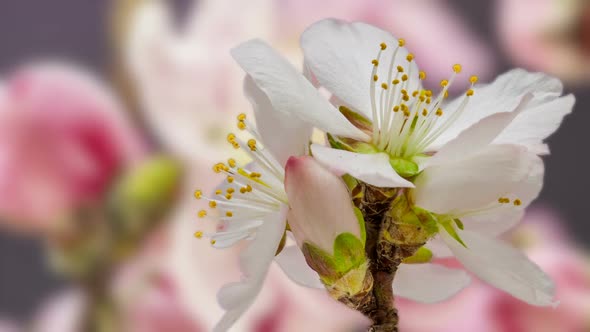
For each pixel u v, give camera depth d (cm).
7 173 36
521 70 26
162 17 40
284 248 26
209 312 38
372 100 26
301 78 25
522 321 41
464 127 26
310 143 25
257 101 25
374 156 25
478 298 41
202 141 38
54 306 41
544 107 26
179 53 39
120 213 36
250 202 26
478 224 26
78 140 37
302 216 25
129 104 39
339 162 25
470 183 25
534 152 26
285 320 39
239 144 26
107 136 38
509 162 25
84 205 37
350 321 40
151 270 38
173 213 37
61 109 37
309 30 26
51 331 40
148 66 39
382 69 26
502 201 26
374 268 25
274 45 40
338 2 41
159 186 36
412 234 25
